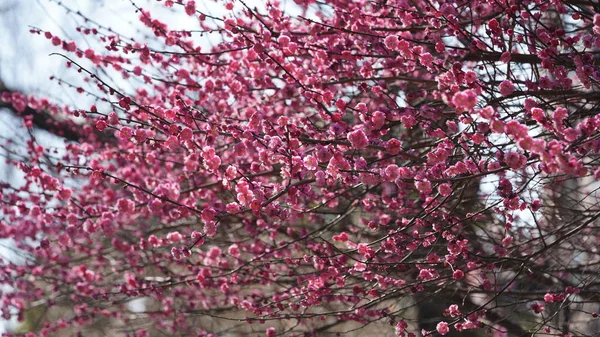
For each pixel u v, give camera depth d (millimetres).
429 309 7758
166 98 7383
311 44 6031
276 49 6188
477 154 5199
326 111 5270
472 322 5426
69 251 10289
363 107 5305
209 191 7406
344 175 4816
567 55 5355
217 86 6816
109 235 6008
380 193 6934
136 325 10039
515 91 5160
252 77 6586
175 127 5031
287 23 6438
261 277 7184
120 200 5973
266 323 9570
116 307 10398
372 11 6703
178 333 9711
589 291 6312
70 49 6688
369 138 5148
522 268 5340
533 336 6203
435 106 5891
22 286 9836
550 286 7035
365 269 5660
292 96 6312
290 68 6094
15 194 8141
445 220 5598
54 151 8422
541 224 7012
